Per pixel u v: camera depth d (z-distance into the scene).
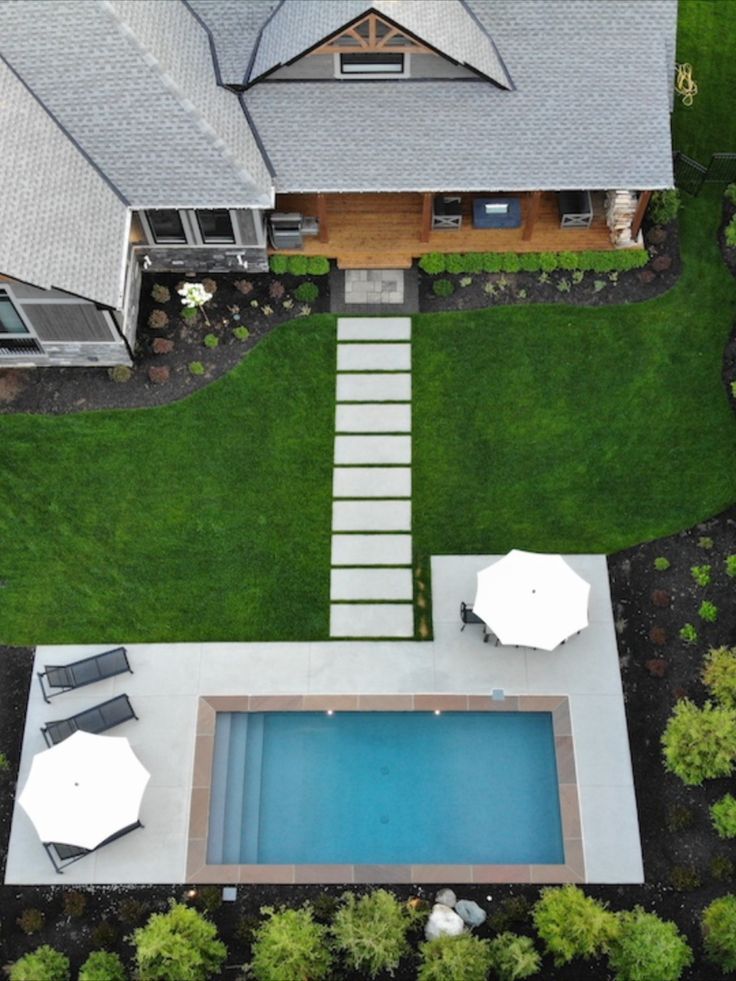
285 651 29.95
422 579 30.83
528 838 28.14
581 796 28.06
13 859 27.50
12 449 32.41
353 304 34.53
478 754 29.09
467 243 35.25
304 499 31.89
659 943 24.78
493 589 28.44
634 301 34.56
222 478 32.12
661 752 28.62
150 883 27.19
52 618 30.33
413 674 29.61
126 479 32.09
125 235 31.27
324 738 29.31
